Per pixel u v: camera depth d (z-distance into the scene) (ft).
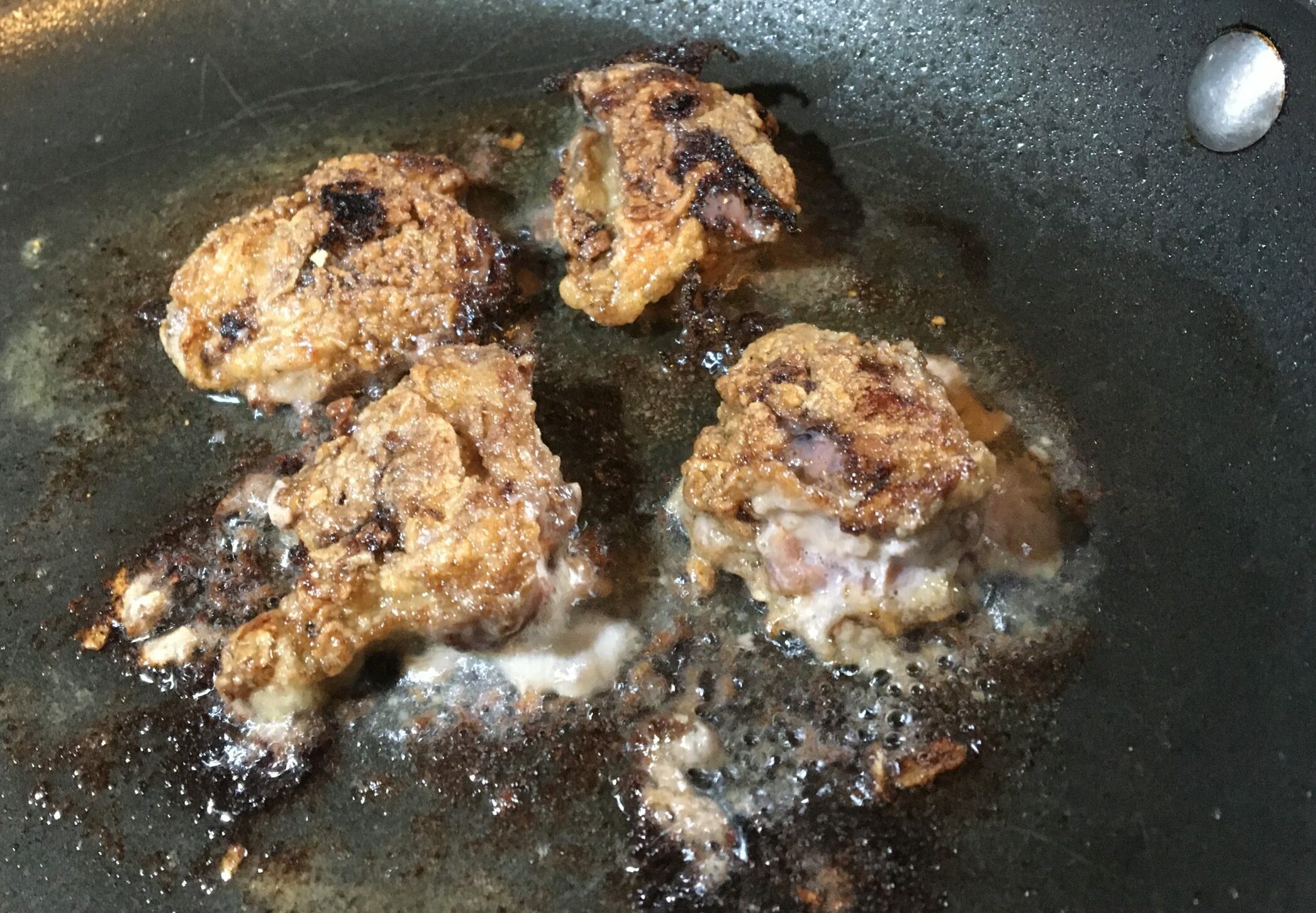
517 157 0.69
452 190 0.63
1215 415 0.55
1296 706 0.48
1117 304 0.59
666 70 0.64
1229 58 0.55
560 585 0.52
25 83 0.74
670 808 0.47
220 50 0.75
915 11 0.68
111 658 0.53
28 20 0.74
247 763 0.50
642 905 0.46
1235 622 0.50
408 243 0.59
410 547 0.48
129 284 0.66
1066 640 0.51
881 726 0.49
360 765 0.50
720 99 0.63
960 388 0.58
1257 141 0.55
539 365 0.60
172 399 0.60
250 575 0.54
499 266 0.62
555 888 0.46
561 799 0.48
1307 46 0.51
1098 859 0.46
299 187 0.70
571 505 0.51
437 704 0.51
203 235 0.68
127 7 0.75
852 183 0.65
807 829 0.47
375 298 0.58
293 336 0.57
